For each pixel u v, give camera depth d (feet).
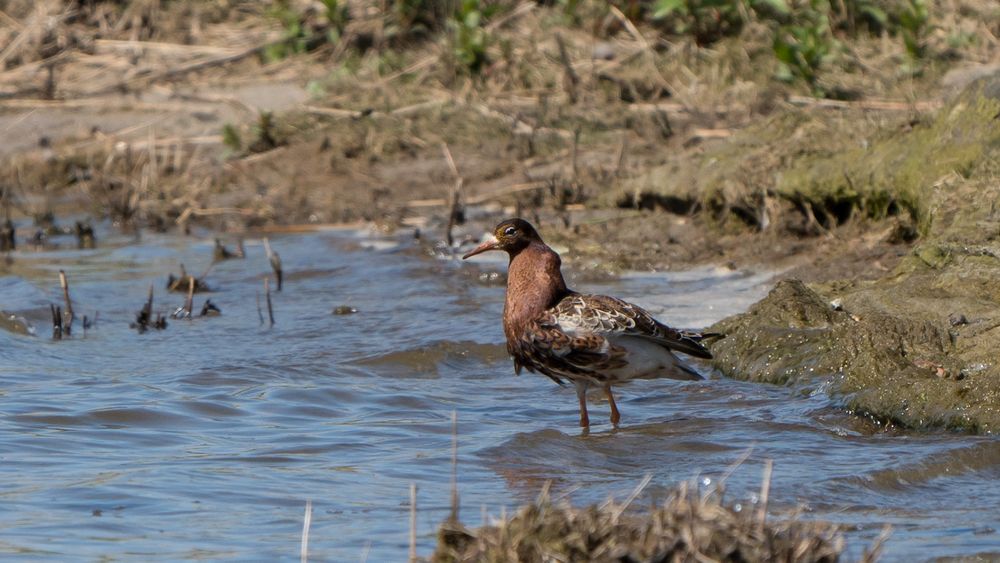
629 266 51.70
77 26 80.28
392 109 70.59
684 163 57.41
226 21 80.59
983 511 28.14
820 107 62.39
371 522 27.71
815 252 50.31
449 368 42.80
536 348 36.24
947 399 33.63
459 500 29.27
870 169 50.24
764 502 22.81
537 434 34.24
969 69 65.72
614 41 73.67
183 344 45.47
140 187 67.51
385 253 56.70
